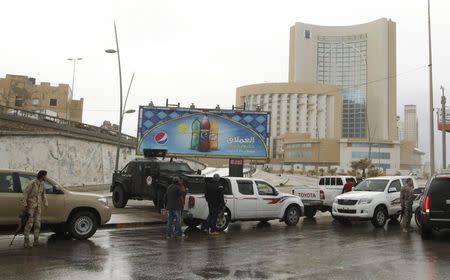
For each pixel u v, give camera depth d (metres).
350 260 10.09
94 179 40.72
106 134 50.84
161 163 20.30
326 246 12.19
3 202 11.42
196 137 29.27
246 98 113.62
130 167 21.91
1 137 29.84
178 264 9.31
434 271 8.95
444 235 14.83
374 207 17.41
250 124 29.72
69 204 12.33
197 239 13.23
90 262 9.32
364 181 19.44
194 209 15.08
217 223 15.32
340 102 100.69
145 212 19.73
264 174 78.06
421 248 11.98
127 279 7.92
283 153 138.88
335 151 126.88
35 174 12.12
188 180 15.53
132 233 14.30
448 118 35.38
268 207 16.81
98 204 12.87
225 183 16.17
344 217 17.92
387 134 101.12
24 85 78.19
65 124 43.38
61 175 35.56
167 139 29.03
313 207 21.11
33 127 36.88
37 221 11.27
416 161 149.00
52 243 11.81
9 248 10.95
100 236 13.37
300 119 106.12
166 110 29.20
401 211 18.05
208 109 29.55
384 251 11.43
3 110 39.50
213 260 9.84
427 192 14.05
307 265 9.44
